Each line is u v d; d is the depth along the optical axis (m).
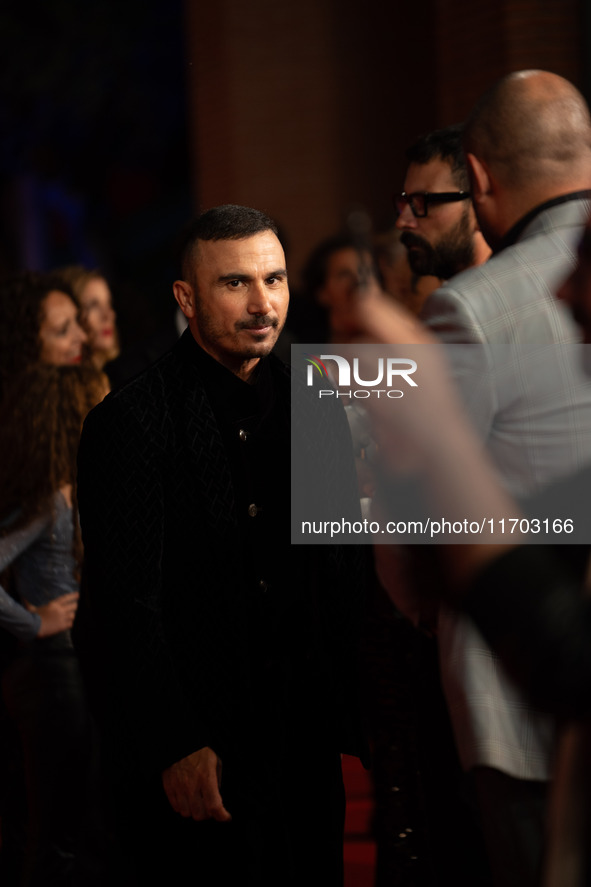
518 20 7.39
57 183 18.83
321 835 2.91
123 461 2.75
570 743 1.65
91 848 3.79
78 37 16.25
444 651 2.65
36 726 3.74
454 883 3.15
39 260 18.86
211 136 12.23
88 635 3.30
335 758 2.94
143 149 17.97
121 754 2.74
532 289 2.43
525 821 2.53
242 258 2.78
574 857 1.64
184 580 2.78
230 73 11.66
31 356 4.43
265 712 2.82
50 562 3.76
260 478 2.86
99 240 19.81
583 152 2.53
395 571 2.81
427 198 3.32
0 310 4.48
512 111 2.53
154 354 5.43
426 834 3.54
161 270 19.06
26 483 3.71
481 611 1.58
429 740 3.17
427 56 11.53
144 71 16.88
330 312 6.14
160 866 2.79
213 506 2.76
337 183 11.75
